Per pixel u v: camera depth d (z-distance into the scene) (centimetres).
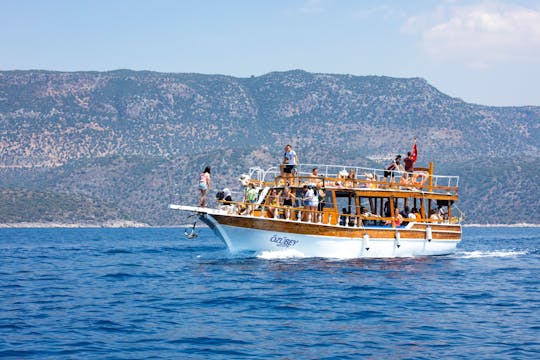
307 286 3378
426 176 4812
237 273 3806
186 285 3469
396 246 4525
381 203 4556
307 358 2027
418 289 3391
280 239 4147
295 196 4334
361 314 2702
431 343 2225
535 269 4638
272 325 2473
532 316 2705
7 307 2836
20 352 2066
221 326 2447
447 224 4847
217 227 4100
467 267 4522
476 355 2073
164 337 2267
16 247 9419
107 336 2275
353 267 4069
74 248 8712
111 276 4062
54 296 3161
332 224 4247
